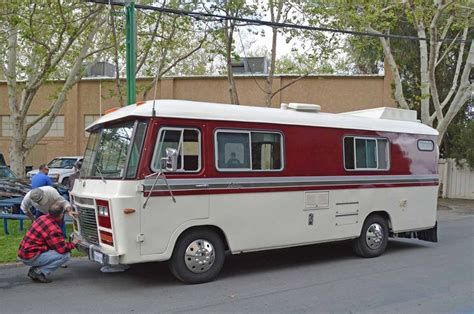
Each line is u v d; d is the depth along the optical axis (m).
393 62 18.19
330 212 8.84
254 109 8.14
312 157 8.62
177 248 7.23
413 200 10.27
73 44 17.64
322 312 6.05
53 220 7.68
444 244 11.28
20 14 14.05
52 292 7.02
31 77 17.14
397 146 10.03
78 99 27.09
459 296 6.77
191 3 15.38
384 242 9.77
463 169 23.86
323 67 17.30
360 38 17.80
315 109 9.12
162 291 7.02
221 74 27.47
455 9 16.59
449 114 18.00
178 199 7.09
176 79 25.97
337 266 8.72
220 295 6.80
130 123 7.14
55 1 14.24
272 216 8.06
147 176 6.86
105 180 7.08
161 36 16.09
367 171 9.44
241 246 7.73
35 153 27.72
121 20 16.17
